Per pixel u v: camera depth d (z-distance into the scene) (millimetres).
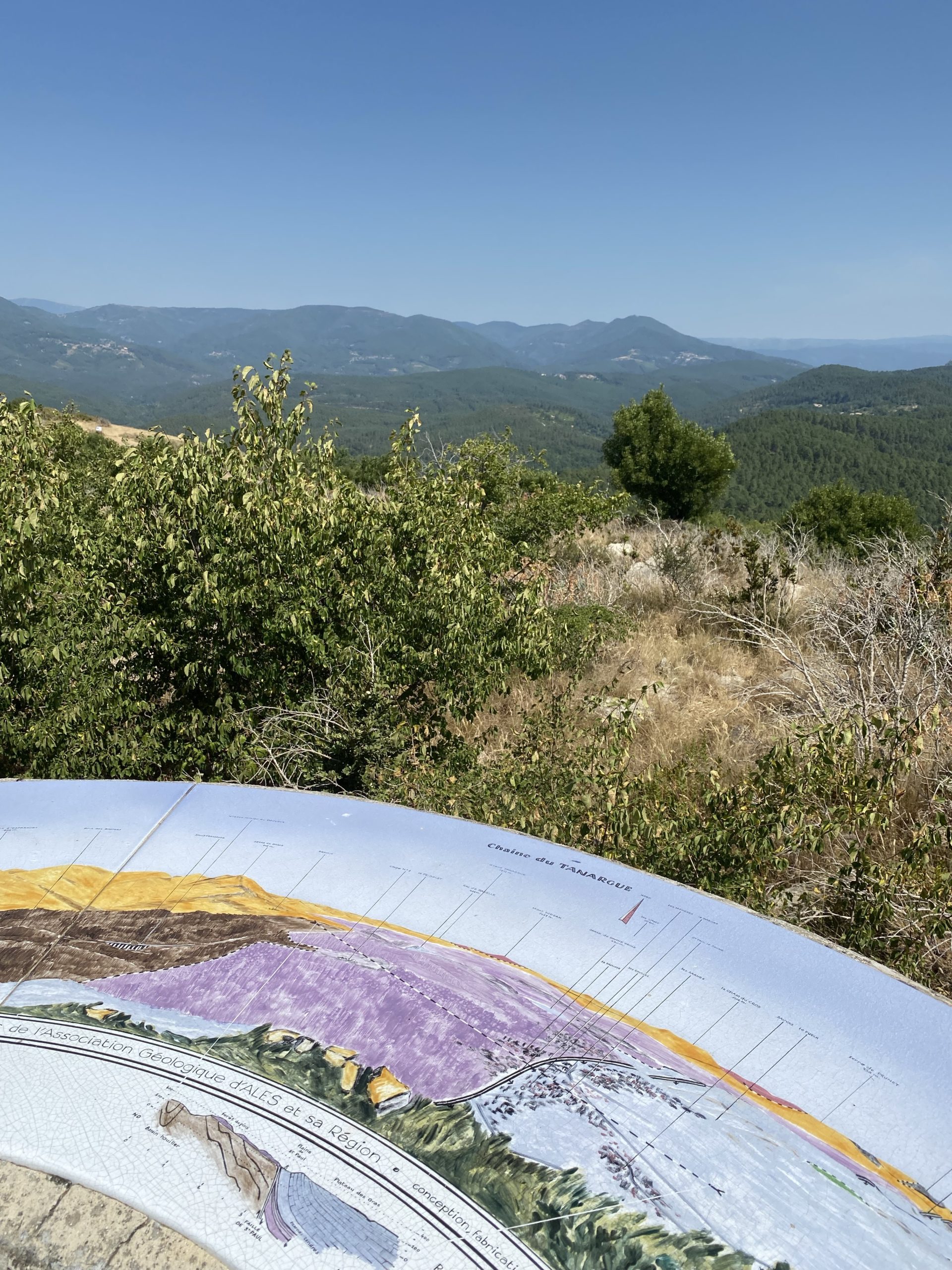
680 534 11273
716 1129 1441
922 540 8609
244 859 2350
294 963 1891
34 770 4859
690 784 4980
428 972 1855
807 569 10406
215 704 5215
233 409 5719
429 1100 1507
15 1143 1440
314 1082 1553
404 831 2504
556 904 2125
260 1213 1309
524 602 5664
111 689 4961
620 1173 1352
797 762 4039
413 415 6270
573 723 5285
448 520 5988
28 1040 1663
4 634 4883
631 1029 1688
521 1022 1702
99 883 2238
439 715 5496
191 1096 1528
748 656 8102
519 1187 1329
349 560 5590
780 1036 1669
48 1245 1290
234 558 5113
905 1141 1422
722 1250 1219
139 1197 1343
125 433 41094
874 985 1820
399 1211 1299
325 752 4938
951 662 5891
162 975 1854
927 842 3594
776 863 3789
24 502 5539
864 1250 1222
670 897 2162
